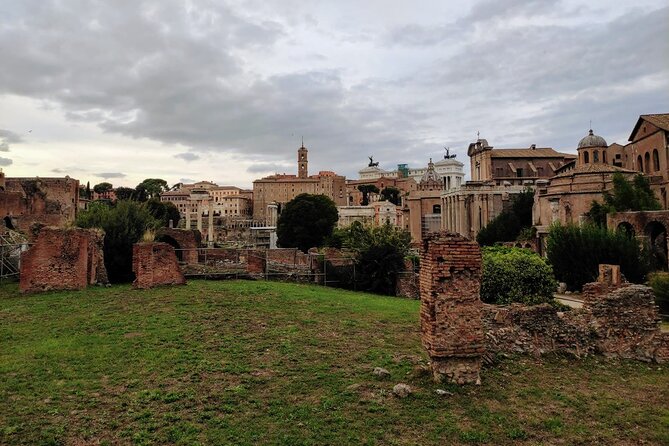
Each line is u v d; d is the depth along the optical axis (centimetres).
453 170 19438
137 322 2083
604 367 1661
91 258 3134
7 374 1445
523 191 9675
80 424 1121
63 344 1752
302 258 4784
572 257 4172
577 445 1083
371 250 4031
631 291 1850
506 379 1462
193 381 1407
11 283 3102
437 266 1369
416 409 1224
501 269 3147
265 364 1570
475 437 1088
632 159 8431
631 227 4975
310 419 1163
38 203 6769
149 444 1034
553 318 1788
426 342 1427
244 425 1129
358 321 2258
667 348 1803
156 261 3042
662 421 1215
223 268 4188
